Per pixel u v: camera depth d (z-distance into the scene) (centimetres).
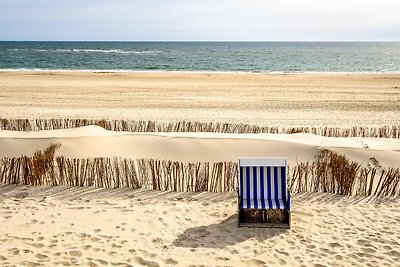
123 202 795
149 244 628
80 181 878
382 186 825
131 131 1289
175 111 1758
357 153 995
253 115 1678
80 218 720
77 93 2261
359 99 2100
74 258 580
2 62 5306
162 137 1060
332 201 799
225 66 5184
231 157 998
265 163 703
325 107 1878
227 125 1275
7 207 768
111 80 2872
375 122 1561
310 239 646
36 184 883
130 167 957
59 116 1630
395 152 995
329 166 865
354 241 641
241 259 585
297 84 2691
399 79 2992
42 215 732
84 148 1021
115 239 641
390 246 625
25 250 603
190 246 623
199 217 729
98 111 1747
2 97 2098
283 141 1027
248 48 13188
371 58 7781
